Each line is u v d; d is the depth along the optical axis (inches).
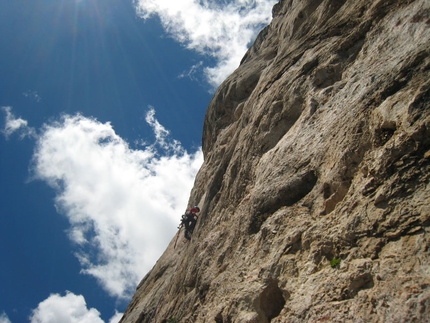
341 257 248.2
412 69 267.0
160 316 449.7
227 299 314.0
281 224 307.9
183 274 436.5
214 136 701.3
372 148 263.4
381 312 204.2
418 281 197.8
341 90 337.7
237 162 439.5
